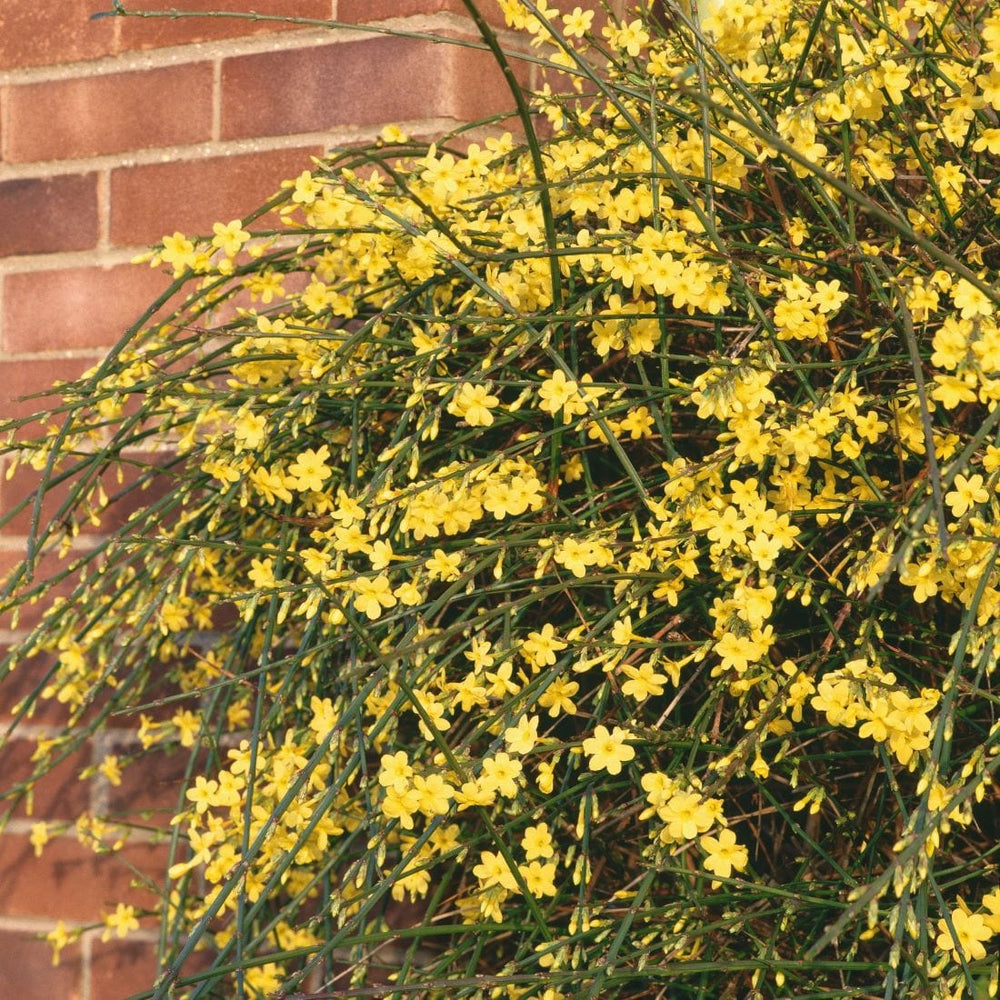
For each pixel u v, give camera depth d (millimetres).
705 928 2414
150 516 2617
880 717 2379
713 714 2496
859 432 2451
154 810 2721
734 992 2479
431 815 2443
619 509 2559
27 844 2811
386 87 2729
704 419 2527
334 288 2604
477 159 2551
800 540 2498
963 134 2508
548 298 2541
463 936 2605
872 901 2311
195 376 2590
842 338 2543
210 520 2605
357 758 2457
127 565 2666
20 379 2844
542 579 2539
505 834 2529
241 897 2451
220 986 2715
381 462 2508
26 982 2803
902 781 2512
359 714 2482
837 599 2520
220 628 2762
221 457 2553
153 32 2811
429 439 2555
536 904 2414
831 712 2391
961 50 2574
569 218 2553
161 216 2805
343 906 2539
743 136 2535
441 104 2709
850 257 2482
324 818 2502
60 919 2795
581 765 2549
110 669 2637
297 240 2752
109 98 2826
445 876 2496
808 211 2580
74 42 2836
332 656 2611
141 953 2770
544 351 2553
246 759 2512
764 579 2434
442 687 2480
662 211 2518
